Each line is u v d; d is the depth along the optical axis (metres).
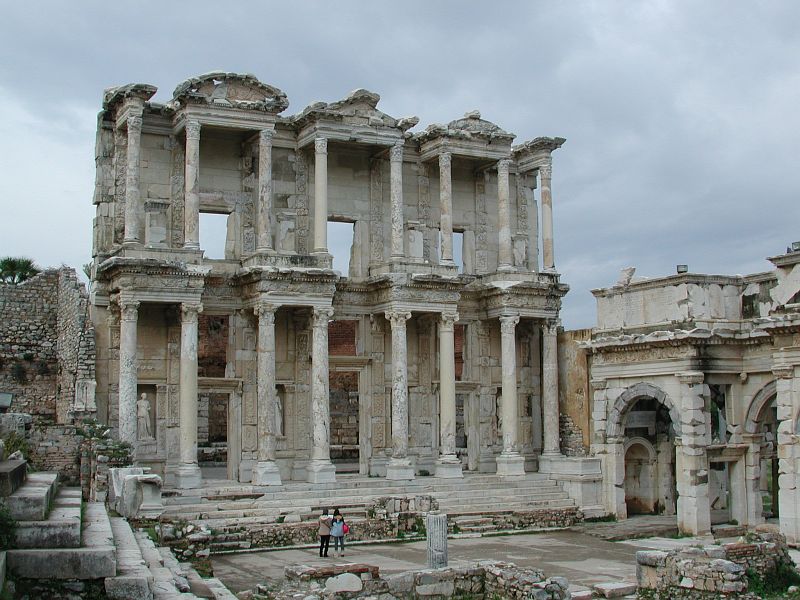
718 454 45.59
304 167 52.12
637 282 48.50
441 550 32.53
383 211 53.97
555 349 54.25
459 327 57.69
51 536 19.14
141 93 46.38
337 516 38.44
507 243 54.03
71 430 42.53
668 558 28.84
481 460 54.62
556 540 43.38
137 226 46.25
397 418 49.84
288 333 51.03
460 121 53.34
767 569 30.70
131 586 18.62
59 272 54.50
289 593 26.08
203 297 48.56
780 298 41.44
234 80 48.22
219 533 39.34
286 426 50.47
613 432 50.09
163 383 47.88
